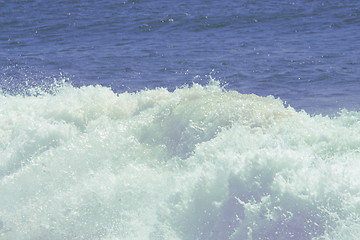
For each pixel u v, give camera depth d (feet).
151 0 339.77
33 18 291.38
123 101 82.58
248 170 54.19
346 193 49.65
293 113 71.15
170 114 75.97
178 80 160.25
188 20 271.49
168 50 206.49
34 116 83.20
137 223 59.77
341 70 163.02
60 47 221.87
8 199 69.31
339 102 126.93
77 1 344.49
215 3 320.70
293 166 53.06
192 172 60.95
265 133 65.62
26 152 75.87
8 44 232.12
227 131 65.51
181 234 55.88
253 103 72.38
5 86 153.48
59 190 67.82
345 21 255.29
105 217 61.67
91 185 65.05
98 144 72.54
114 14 296.51
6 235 64.03
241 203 52.95
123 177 65.00
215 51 200.95
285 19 266.77
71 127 78.07
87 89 87.15
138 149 71.41
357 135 62.95
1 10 315.78
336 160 56.75
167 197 59.36
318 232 49.75
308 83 149.38
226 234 53.62
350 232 48.44
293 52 193.26
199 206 55.88
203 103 74.95
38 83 159.43
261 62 178.91
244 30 245.04
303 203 50.78
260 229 51.60
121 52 205.98
